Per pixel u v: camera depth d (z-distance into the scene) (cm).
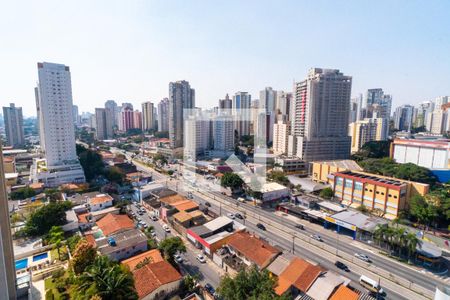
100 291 2420
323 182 8719
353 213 5653
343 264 4025
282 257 3847
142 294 3041
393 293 3447
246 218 5962
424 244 4306
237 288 2664
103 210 5903
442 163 8706
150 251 4078
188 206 6112
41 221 4794
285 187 7475
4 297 1861
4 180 2622
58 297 2997
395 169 8438
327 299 2969
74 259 3167
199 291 3434
